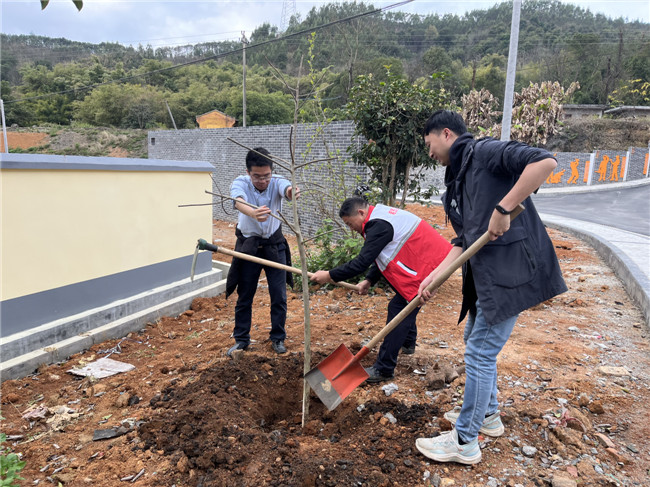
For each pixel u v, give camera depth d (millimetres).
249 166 3717
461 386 3379
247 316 4102
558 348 4094
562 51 59812
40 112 64938
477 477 2469
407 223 3344
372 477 2420
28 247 4164
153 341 4754
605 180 26812
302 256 2963
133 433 2932
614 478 2449
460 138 2537
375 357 3883
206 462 2539
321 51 29734
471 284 2598
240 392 3377
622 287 6215
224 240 10656
